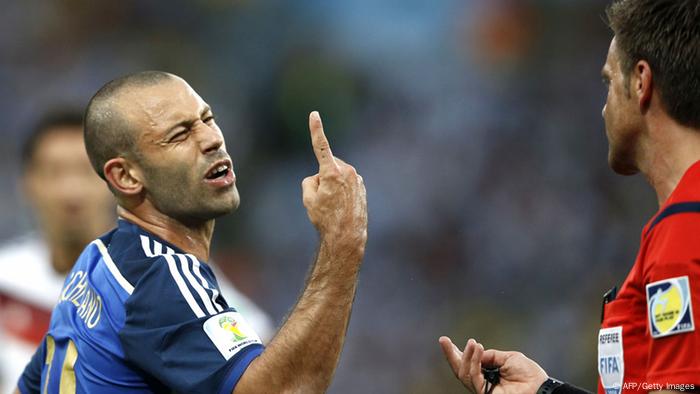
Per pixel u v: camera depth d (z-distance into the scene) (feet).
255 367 31.45
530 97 144.15
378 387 117.19
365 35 160.56
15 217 134.72
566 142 135.44
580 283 121.19
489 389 35.99
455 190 135.23
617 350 30.25
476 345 36.40
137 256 34.19
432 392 115.65
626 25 30.76
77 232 60.08
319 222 33.19
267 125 150.30
